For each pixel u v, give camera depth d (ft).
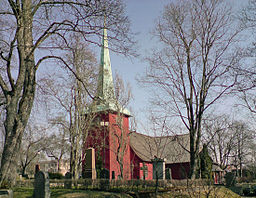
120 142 123.44
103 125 136.26
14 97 52.54
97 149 137.49
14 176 49.29
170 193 53.72
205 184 62.80
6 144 49.93
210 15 84.74
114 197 48.73
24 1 52.37
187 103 87.56
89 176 97.76
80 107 101.60
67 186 70.59
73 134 99.76
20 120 50.83
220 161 161.79
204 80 85.51
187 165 151.33
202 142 115.85
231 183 91.40
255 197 86.99
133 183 66.59
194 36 85.97
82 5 49.85
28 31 54.60
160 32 89.30
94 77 100.37
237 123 137.49
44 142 165.99
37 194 44.16
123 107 128.98
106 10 49.98
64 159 179.01
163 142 162.09
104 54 154.40
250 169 212.23
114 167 144.56
